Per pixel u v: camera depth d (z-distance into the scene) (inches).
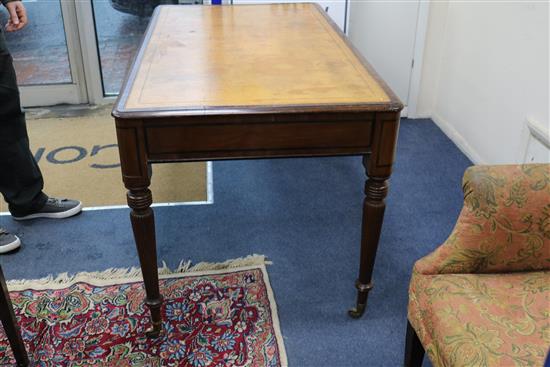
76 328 66.9
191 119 52.5
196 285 73.9
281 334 66.4
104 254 80.4
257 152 55.7
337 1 116.0
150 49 70.7
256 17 87.9
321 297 72.7
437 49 120.3
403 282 75.7
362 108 53.9
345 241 84.0
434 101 126.0
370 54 124.2
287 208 92.2
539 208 47.8
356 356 63.6
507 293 47.8
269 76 62.1
